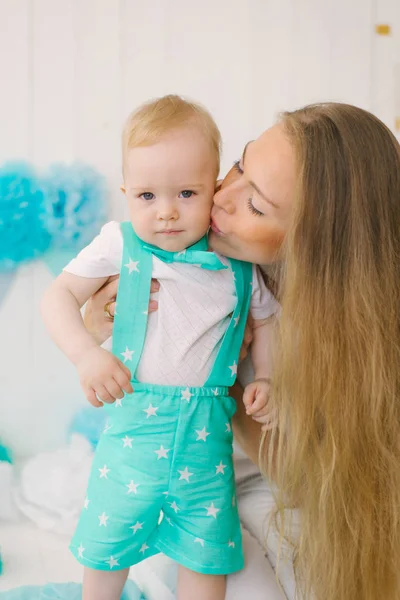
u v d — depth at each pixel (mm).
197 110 1028
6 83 1719
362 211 1000
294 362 1030
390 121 1946
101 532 1012
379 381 1021
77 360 970
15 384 1807
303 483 1075
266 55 1851
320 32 1876
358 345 1019
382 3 1904
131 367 1028
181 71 1808
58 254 1756
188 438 1018
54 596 1243
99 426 1767
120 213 1797
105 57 1765
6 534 1529
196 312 1033
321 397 1028
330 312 1015
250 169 1000
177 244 1021
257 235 1001
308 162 985
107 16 1753
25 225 1695
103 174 1790
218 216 1020
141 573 1274
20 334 1791
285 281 1030
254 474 1346
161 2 1774
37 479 1647
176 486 1014
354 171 994
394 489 1032
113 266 1062
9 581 1333
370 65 1919
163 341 1024
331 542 1038
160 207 991
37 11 1716
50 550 1468
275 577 1100
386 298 1026
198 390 1025
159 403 1013
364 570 1034
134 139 990
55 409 1836
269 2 1832
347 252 1008
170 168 974
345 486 1030
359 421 1030
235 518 1056
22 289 1771
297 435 1039
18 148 1744
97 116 1778
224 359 1047
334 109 1042
